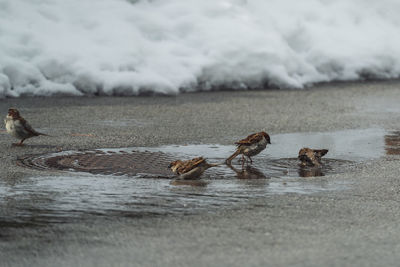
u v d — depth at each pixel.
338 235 6.55
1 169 9.96
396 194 8.49
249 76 23.67
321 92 22.83
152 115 16.50
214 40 23.95
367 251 6.06
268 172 10.22
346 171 10.31
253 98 20.66
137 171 10.01
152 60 22.27
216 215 7.31
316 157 10.87
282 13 27.53
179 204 7.83
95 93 20.62
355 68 27.52
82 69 20.67
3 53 20.14
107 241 6.31
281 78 23.97
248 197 8.25
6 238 6.40
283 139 13.62
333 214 7.39
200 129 14.55
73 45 21.61
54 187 8.73
